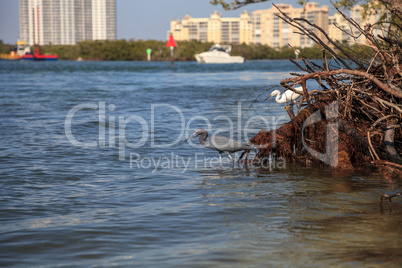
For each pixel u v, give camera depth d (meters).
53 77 49.22
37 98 24.55
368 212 6.39
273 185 7.94
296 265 4.72
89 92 28.73
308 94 9.52
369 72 9.51
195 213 6.40
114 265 4.77
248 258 4.91
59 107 20.27
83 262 4.86
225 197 7.19
